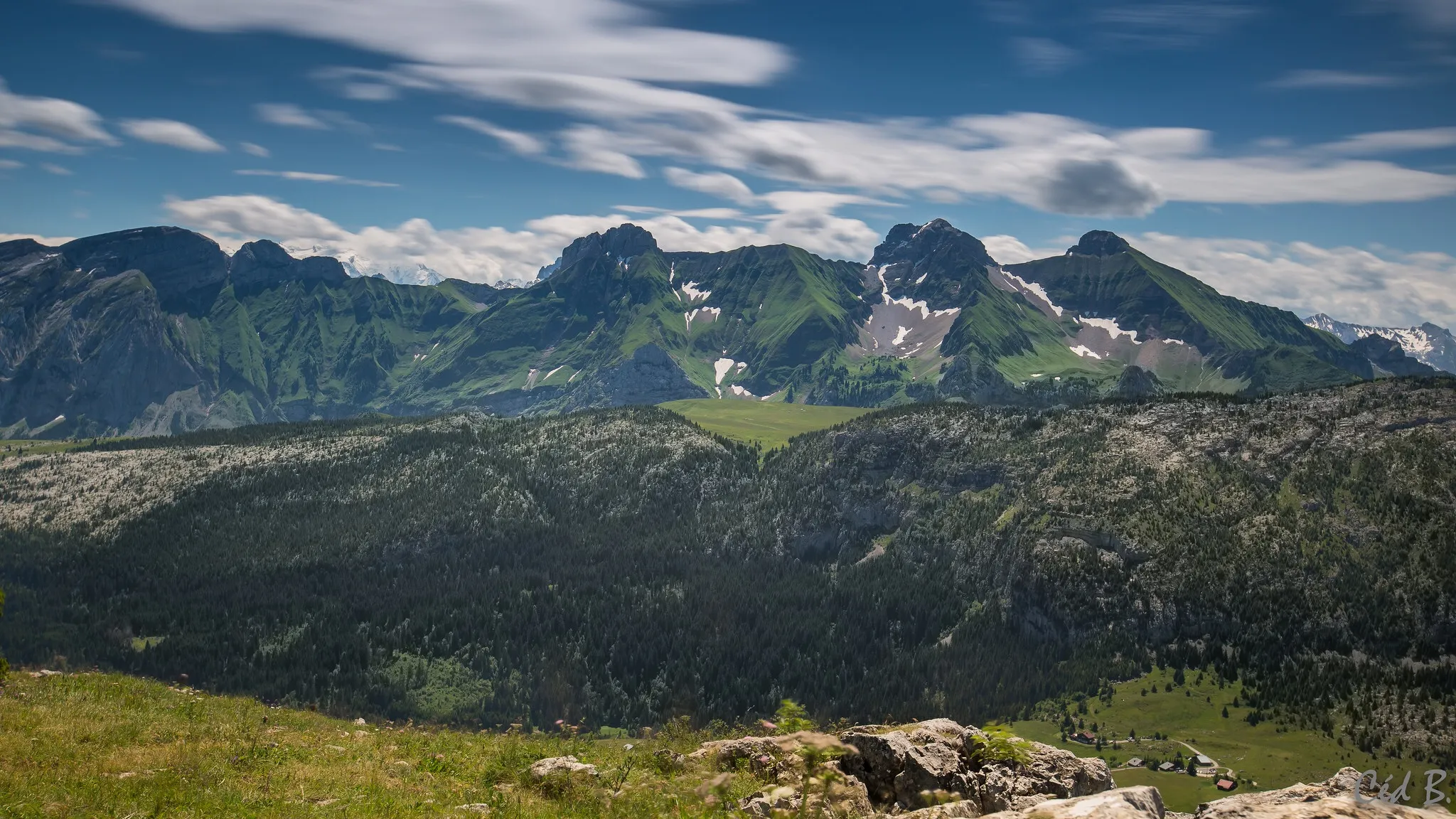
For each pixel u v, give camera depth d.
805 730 20.11
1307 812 15.30
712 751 30.27
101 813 23.97
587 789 27.36
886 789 26.31
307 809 25.31
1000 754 24.44
